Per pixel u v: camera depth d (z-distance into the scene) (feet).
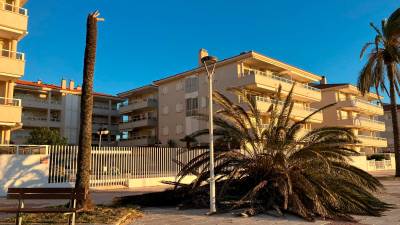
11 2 88.99
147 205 43.96
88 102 37.40
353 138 43.01
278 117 45.83
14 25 81.66
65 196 30.37
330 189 38.29
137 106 183.42
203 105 145.79
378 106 193.98
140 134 190.08
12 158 60.64
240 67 132.46
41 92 189.88
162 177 79.00
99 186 70.79
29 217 32.45
